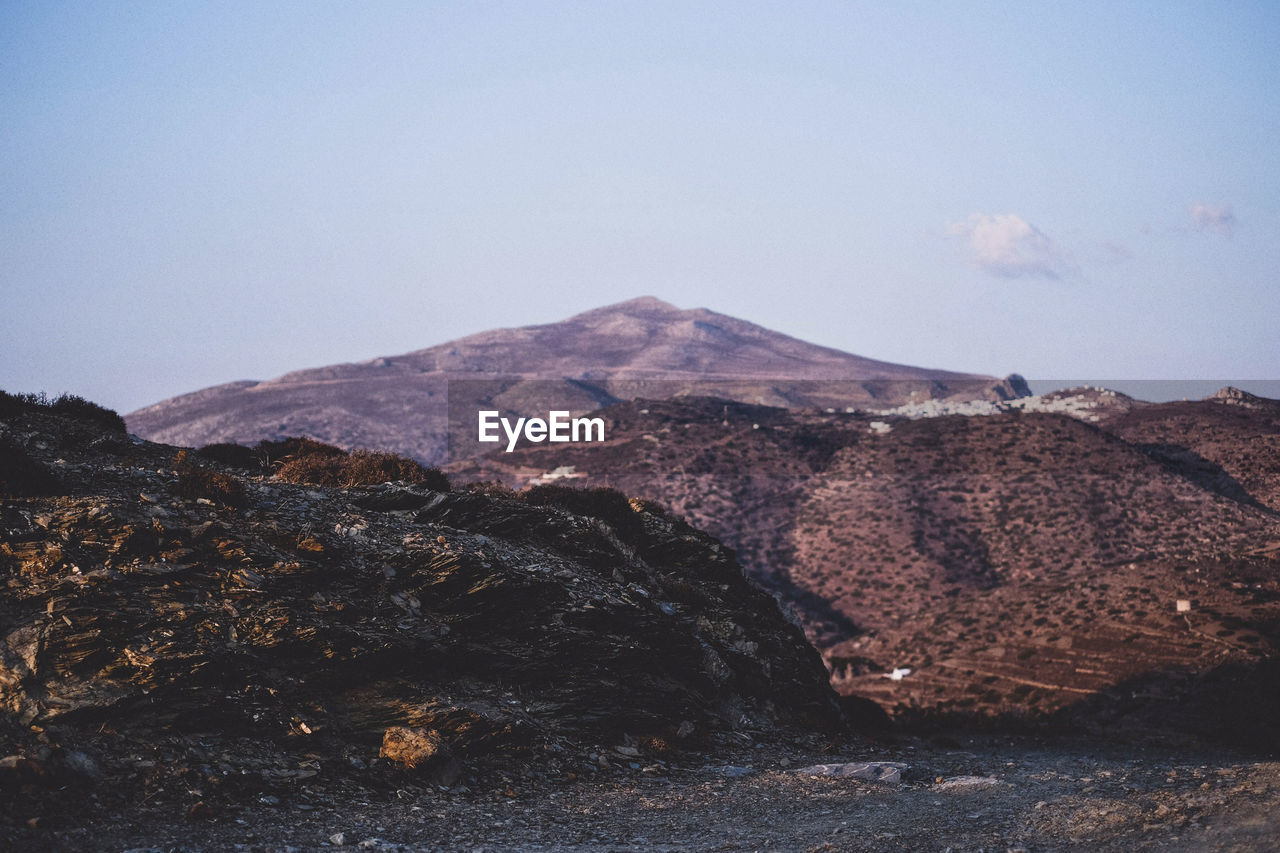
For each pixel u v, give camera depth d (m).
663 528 32.72
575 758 17.58
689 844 12.53
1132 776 19.45
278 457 27.22
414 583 19.52
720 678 24.89
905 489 163.88
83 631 13.34
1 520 15.22
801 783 18.30
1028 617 96.25
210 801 11.68
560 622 20.97
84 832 9.95
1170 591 89.56
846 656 105.75
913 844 12.38
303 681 15.43
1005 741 47.28
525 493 31.08
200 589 15.91
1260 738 56.66
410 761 14.61
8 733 11.38
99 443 23.05
